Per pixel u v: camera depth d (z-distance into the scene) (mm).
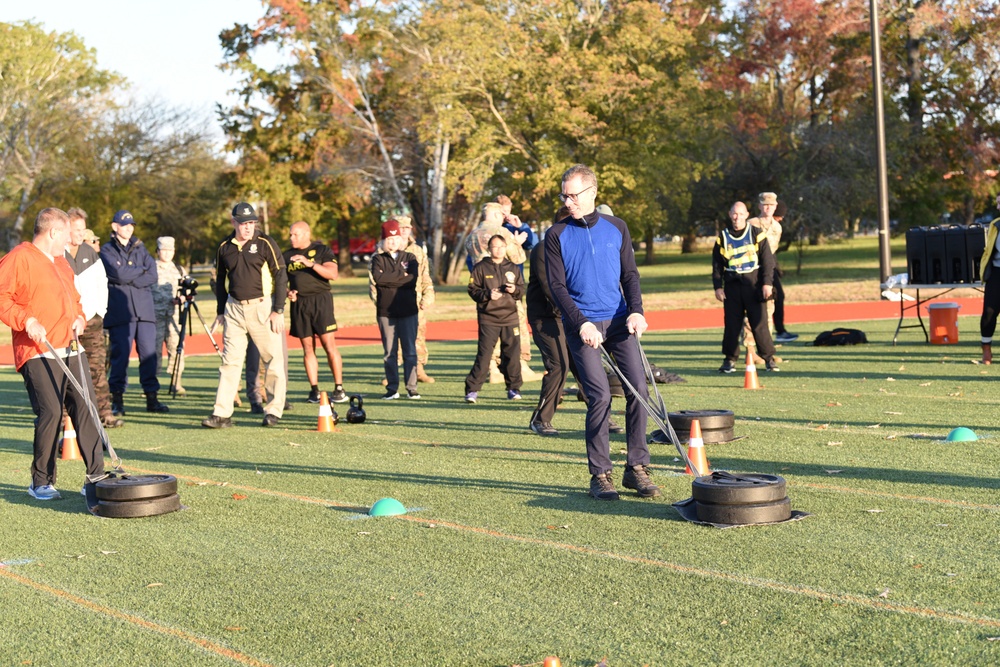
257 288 11008
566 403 11977
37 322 7516
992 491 6930
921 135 46000
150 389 12570
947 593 4914
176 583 5562
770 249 13867
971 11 44906
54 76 54375
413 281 12891
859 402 10977
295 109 56781
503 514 6816
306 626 4828
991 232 13367
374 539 6305
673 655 4305
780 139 43250
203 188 60438
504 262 12242
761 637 4457
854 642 4344
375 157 55219
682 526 6355
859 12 46156
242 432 10750
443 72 41031
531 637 4586
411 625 4793
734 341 14031
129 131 57500
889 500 6793
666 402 11516
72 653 4605
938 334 16328
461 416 11250
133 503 7039
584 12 41719
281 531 6578
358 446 9641
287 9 50938
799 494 7039
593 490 7145
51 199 57156
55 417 7727
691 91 39562
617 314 7086
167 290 14555
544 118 38875
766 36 48219
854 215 45250
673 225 45812
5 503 7707
